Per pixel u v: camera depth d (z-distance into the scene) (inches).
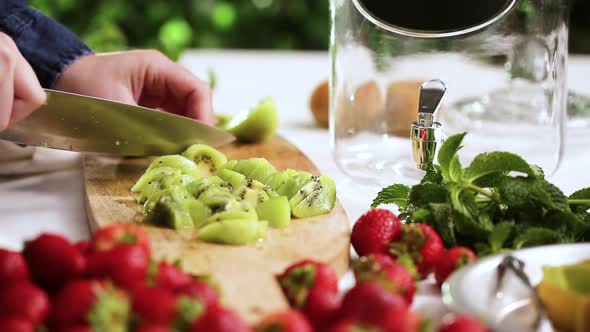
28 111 38.6
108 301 21.6
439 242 30.3
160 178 38.2
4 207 39.7
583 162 48.8
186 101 51.2
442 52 43.6
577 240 32.0
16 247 34.4
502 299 25.0
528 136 48.6
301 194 35.9
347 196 42.0
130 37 117.6
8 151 44.3
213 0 119.9
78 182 44.3
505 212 32.5
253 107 51.2
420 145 39.1
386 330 21.9
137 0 117.3
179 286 24.3
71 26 107.0
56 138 42.3
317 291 24.4
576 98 56.6
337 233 33.5
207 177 37.5
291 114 62.4
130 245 25.0
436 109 38.9
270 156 47.9
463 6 41.1
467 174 32.6
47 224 37.5
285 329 21.8
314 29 121.9
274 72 78.7
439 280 29.1
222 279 28.2
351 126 44.2
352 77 43.9
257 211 34.7
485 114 51.4
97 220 35.4
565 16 44.2
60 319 22.4
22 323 21.7
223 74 77.1
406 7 41.4
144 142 43.3
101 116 40.7
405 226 30.6
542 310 24.5
